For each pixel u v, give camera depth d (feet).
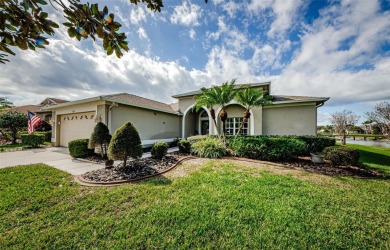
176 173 20.49
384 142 81.35
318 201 13.34
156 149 27.73
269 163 26.16
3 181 17.04
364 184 17.57
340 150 23.16
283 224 10.30
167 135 49.80
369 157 35.04
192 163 25.88
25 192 14.39
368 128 85.15
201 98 41.14
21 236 9.14
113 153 19.72
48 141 55.47
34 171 20.59
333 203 13.06
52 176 18.81
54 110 44.09
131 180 17.35
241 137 35.37
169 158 28.48
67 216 11.02
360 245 8.70
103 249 8.28
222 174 19.95
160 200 13.21
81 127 36.83
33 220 10.59
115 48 6.20
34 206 12.15
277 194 14.48
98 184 16.40
